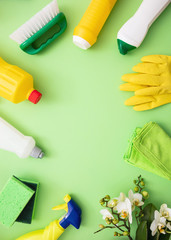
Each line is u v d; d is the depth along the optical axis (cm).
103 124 84
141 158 81
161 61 77
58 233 84
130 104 80
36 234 85
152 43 81
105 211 77
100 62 82
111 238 89
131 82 78
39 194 88
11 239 91
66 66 83
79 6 81
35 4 81
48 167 87
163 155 80
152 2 73
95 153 86
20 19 81
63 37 82
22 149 80
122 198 77
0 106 85
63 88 84
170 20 80
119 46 77
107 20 81
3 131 80
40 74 83
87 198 88
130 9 80
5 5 81
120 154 85
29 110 85
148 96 80
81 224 89
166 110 83
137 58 82
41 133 85
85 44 75
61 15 75
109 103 84
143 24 74
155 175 85
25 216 85
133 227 88
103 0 73
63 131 85
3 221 83
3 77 75
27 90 77
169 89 78
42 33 75
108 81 83
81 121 85
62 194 88
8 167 87
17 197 81
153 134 80
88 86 83
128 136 84
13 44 82
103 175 86
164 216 77
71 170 87
